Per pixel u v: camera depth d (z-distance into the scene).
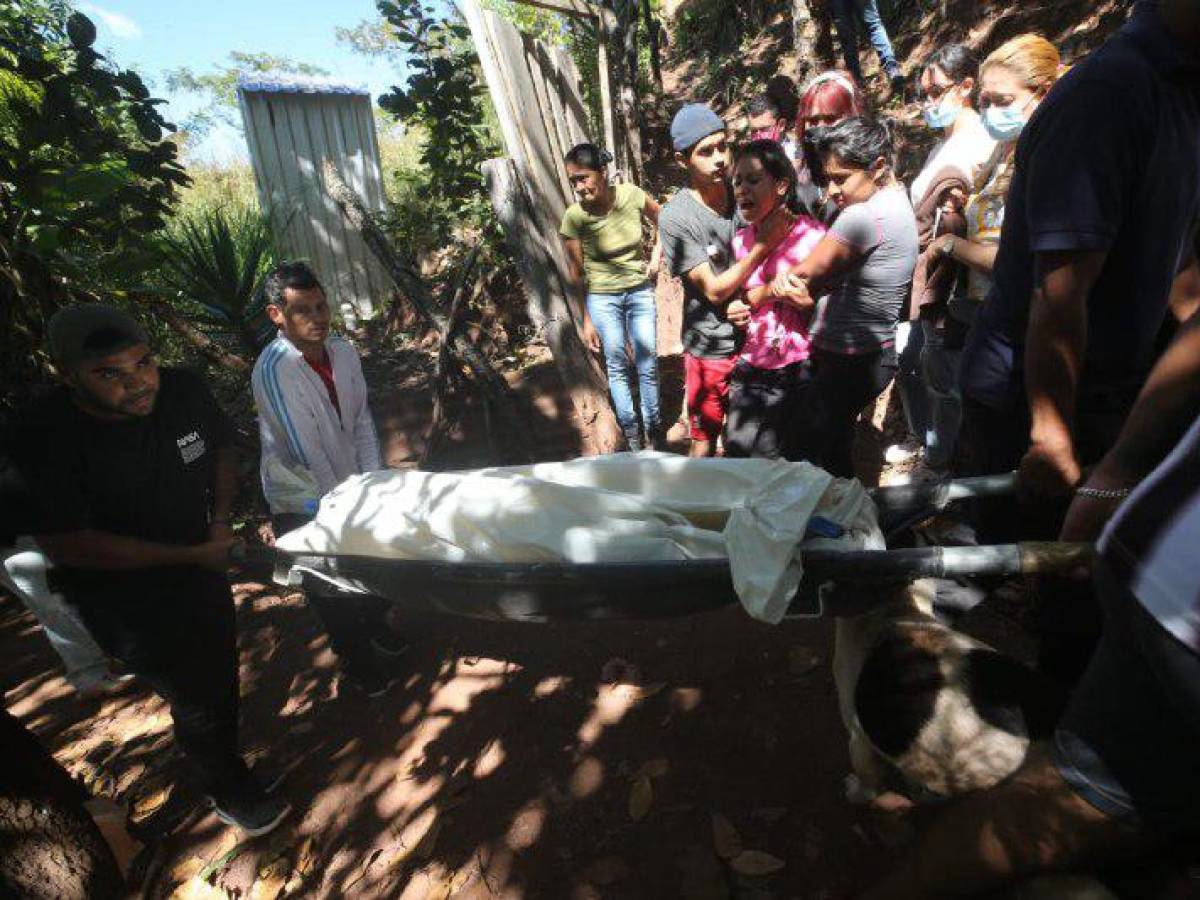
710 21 12.20
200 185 10.10
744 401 3.59
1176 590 1.17
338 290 7.23
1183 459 1.20
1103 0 6.18
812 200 3.55
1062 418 1.87
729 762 2.66
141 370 2.11
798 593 1.93
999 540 2.44
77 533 2.14
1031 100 2.86
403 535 2.31
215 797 2.62
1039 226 1.76
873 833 2.34
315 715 3.21
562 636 3.38
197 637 2.42
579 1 6.27
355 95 7.21
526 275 4.62
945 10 7.78
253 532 4.38
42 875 2.38
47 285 4.16
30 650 3.85
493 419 4.90
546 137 5.16
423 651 3.43
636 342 4.51
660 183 8.23
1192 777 1.29
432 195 6.88
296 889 2.52
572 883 2.36
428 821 2.64
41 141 4.13
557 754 2.80
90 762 3.12
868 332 3.00
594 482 2.33
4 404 3.89
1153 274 1.84
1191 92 1.71
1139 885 1.46
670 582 1.93
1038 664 2.37
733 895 2.25
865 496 2.06
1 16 5.05
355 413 3.04
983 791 1.60
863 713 2.06
